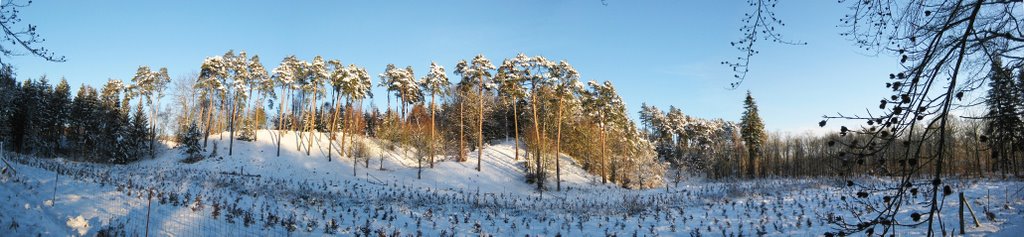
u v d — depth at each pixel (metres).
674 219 20.53
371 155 55.03
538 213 23.50
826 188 29.44
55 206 13.30
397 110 71.12
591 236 17.97
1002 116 3.82
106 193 15.86
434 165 52.78
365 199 24.34
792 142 82.94
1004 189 22.89
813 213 20.16
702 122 86.81
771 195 28.09
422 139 49.62
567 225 19.41
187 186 21.11
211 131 73.25
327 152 56.81
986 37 3.75
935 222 16.31
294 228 15.10
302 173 46.16
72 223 12.19
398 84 59.25
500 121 75.81
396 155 58.22
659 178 55.16
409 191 31.12
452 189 41.34
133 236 12.22
